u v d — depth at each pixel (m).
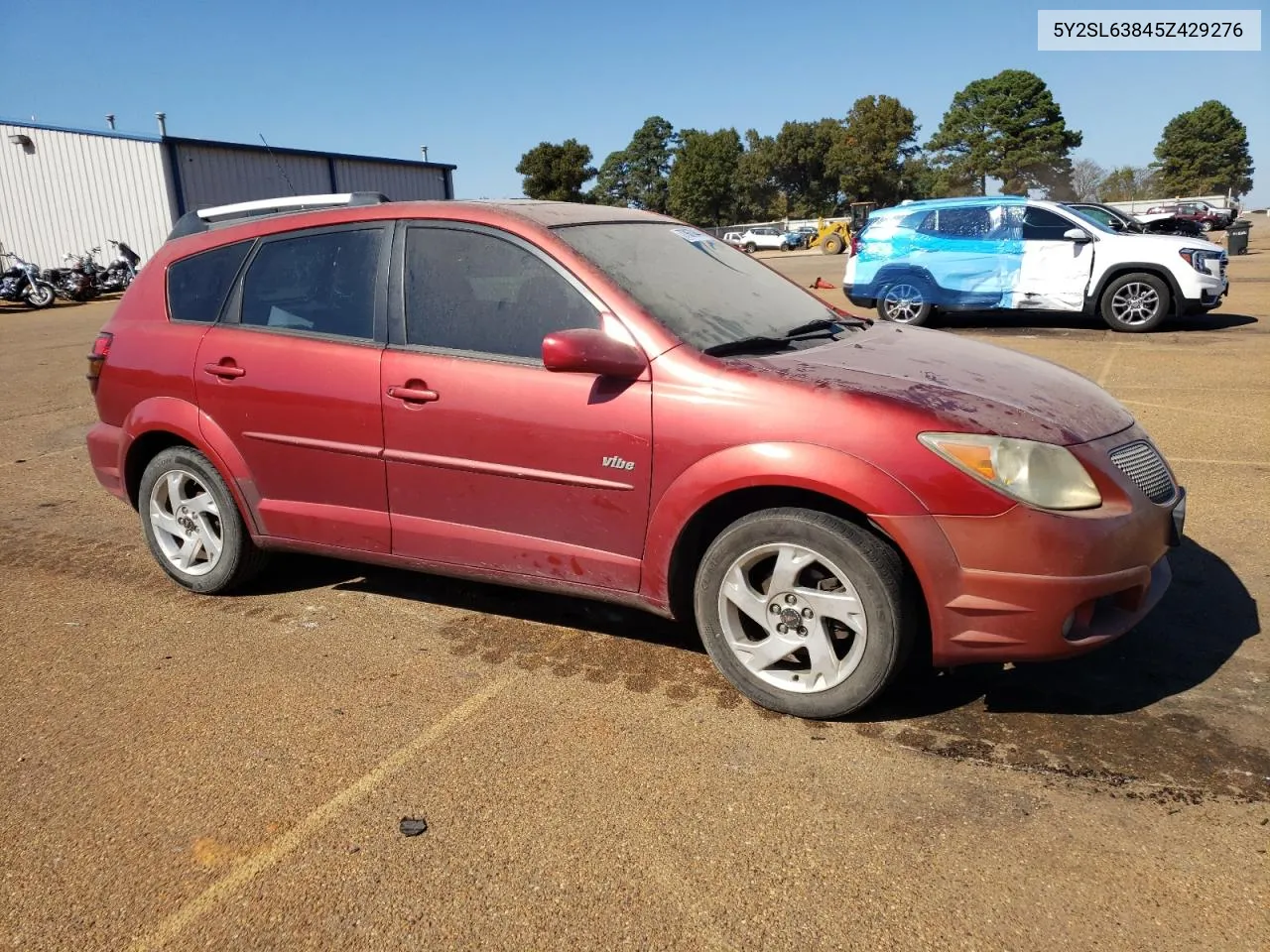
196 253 4.30
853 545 2.92
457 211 3.68
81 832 2.68
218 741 3.13
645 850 2.52
